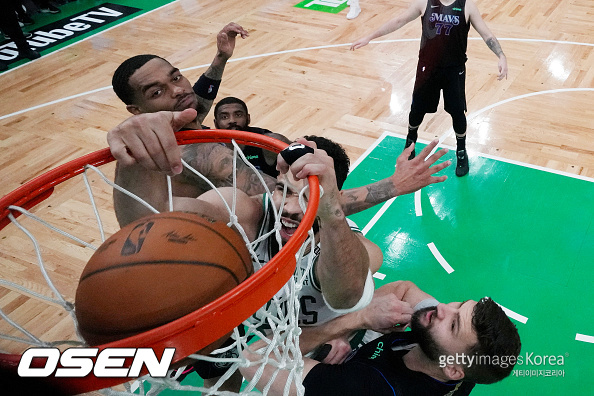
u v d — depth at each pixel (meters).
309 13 7.30
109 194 3.92
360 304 1.48
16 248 3.41
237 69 5.82
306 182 1.30
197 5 7.81
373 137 4.57
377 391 1.62
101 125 4.98
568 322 2.90
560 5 7.08
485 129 4.59
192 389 1.06
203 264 0.99
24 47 6.31
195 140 1.50
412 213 3.76
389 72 5.62
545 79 5.31
